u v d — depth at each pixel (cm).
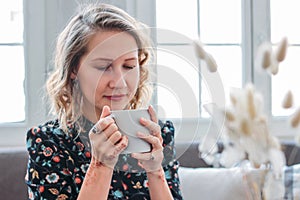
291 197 97
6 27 252
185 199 207
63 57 132
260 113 73
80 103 117
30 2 251
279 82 260
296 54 261
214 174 210
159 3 255
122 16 132
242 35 260
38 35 252
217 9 259
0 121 254
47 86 146
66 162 141
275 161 74
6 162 225
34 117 254
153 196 135
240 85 261
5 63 253
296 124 73
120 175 143
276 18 263
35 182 140
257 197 80
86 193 122
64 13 244
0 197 222
